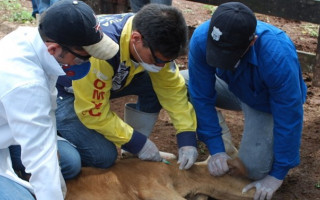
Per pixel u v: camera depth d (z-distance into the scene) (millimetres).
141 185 3891
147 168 4039
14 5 8695
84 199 3594
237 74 3643
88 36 2914
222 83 4379
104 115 3768
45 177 2951
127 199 3779
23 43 2979
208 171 4199
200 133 4074
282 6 5832
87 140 3965
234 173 4145
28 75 2912
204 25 3676
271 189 3908
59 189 3012
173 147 4922
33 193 3309
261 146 3979
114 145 4051
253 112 4000
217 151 4043
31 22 8117
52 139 3027
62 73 3037
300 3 5727
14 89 2867
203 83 3875
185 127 4066
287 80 3424
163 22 3264
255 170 4051
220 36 3205
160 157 4145
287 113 3555
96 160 3980
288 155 3762
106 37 3084
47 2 5742
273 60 3398
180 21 3328
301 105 3592
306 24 7781
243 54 3357
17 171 3633
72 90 3945
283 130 3637
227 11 3201
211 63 3342
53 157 3008
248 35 3205
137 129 4453
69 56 3006
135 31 3385
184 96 4125
